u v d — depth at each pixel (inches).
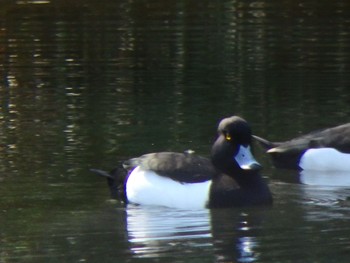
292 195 499.8
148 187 479.5
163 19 940.0
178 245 415.2
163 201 476.7
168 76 749.3
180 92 700.0
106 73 758.5
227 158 479.5
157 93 698.2
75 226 439.8
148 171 483.5
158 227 439.8
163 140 579.5
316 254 400.5
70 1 1024.2
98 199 484.1
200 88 708.7
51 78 745.6
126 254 403.2
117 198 486.6
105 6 999.6
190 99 679.7
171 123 618.8
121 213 462.3
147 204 479.2
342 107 652.7
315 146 564.7
